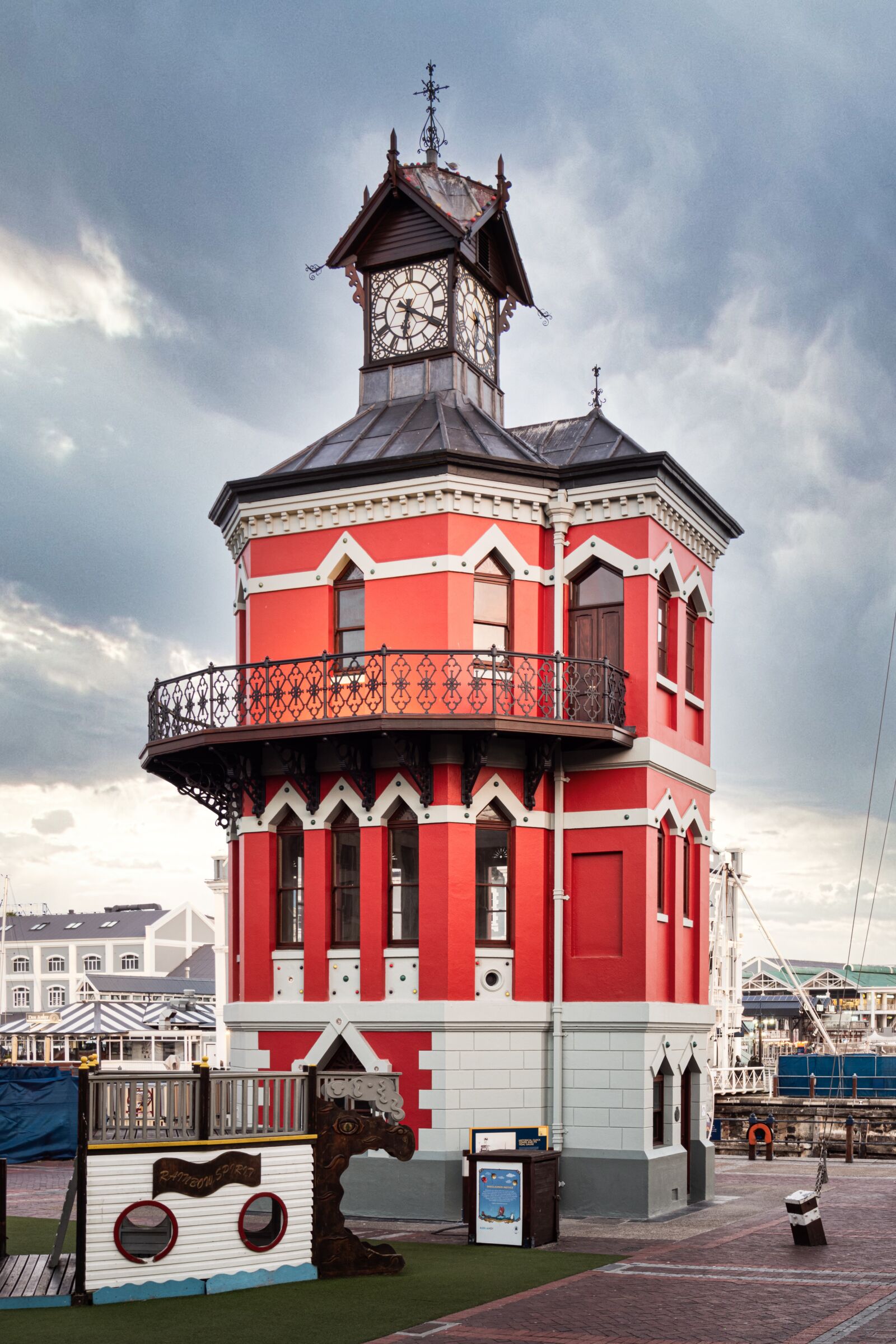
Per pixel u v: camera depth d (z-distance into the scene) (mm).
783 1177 25188
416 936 19656
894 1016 89312
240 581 22641
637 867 19859
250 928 20688
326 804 20312
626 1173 19125
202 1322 12195
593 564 20859
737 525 23781
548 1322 12195
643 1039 19406
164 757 21047
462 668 19859
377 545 20672
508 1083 19406
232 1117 14172
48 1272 14031
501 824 20109
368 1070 19281
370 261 23656
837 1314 12469
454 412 22109
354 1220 18609
